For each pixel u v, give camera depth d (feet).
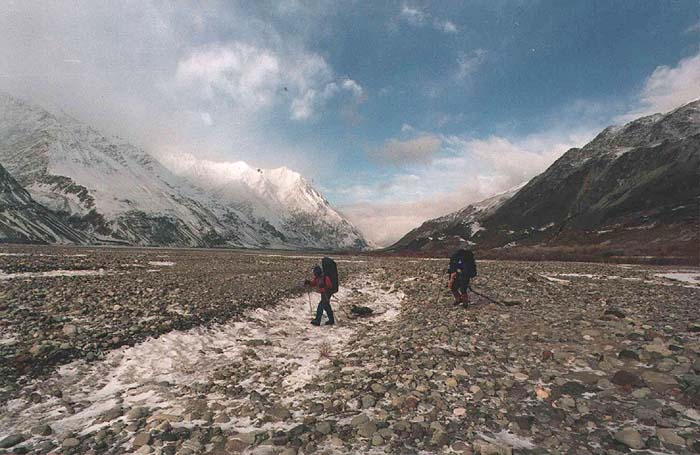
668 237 297.12
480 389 25.18
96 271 92.84
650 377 25.27
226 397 25.76
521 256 280.72
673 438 18.21
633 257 221.87
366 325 50.03
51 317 41.27
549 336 37.60
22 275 75.56
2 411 22.65
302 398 25.43
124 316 43.91
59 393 25.53
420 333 41.29
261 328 45.88
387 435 19.67
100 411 23.54
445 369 29.45
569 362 29.99
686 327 38.73
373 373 28.91
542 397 23.89
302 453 18.24
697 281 94.17
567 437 19.16
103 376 29.32
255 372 31.01
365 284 92.12
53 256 132.98
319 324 49.75
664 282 90.12
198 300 55.77
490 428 20.36
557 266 151.84
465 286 55.77
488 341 37.37
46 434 20.24
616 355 30.81
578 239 392.68
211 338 40.09
